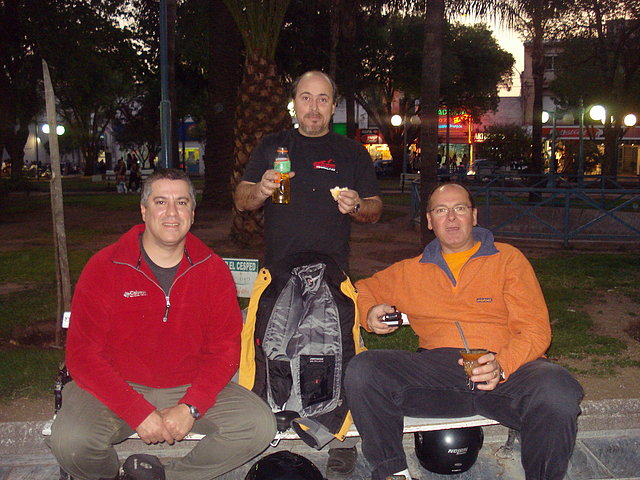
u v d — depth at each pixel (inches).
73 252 436.8
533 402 122.6
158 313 122.3
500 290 138.2
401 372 131.2
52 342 224.7
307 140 146.8
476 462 153.5
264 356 129.8
